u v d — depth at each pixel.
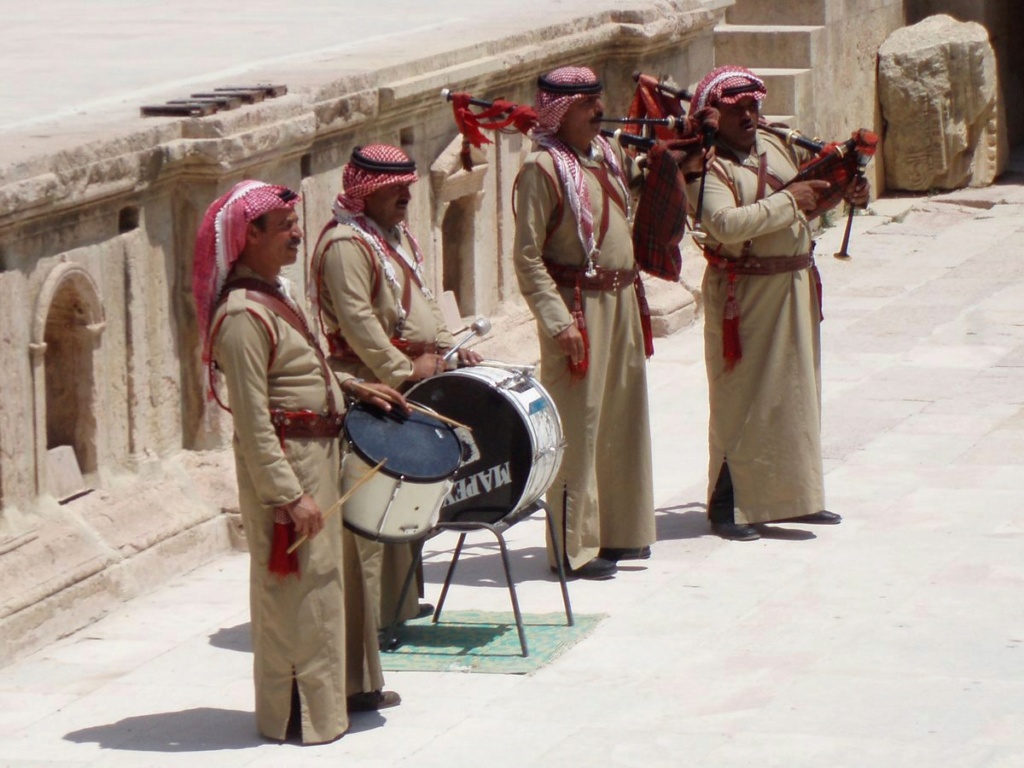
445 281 16.00
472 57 15.48
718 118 11.46
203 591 11.45
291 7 20.39
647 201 11.41
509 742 8.82
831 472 13.34
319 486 8.76
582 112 11.06
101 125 11.71
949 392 15.39
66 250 11.04
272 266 8.61
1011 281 19.36
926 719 8.88
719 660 9.85
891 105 23.70
